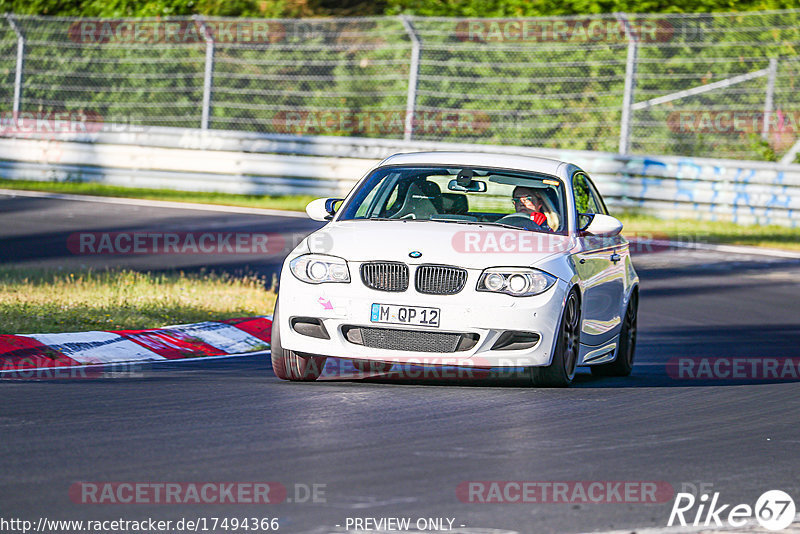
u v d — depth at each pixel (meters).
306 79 92.25
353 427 23.83
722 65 87.06
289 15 98.94
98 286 46.91
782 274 61.59
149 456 20.64
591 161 79.31
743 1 89.19
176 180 84.31
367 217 32.28
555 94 87.88
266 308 45.00
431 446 22.16
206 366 34.12
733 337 44.66
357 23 91.69
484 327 28.64
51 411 24.86
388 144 82.12
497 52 88.88
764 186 76.94
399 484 19.11
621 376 35.88
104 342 36.03
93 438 22.06
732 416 27.33
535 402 27.84
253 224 70.62
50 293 44.16
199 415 24.83
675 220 78.50
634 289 37.16
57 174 86.25
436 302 28.64
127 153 85.12
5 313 38.84
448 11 93.50
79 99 95.12
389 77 90.81
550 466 20.88
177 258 58.25
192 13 96.56
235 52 92.69
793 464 22.02
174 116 94.12
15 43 95.56
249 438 22.44
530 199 32.50
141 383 29.64
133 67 94.62
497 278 29.02
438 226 30.92
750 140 85.94
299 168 82.44
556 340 29.39
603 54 87.69
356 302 28.84
